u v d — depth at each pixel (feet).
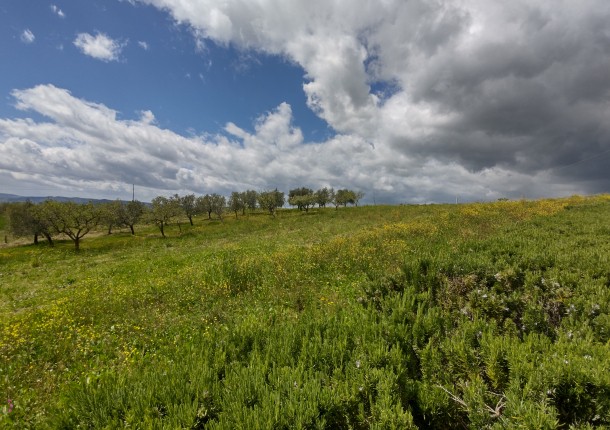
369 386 11.68
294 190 366.84
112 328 26.55
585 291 18.90
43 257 105.70
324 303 27.53
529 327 16.10
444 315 18.20
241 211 327.67
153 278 51.29
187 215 237.04
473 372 12.54
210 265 50.83
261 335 18.02
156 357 20.45
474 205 109.29
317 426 10.19
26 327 29.19
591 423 9.86
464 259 25.34
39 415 15.01
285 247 68.80
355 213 164.45
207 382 12.80
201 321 26.66
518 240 33.99
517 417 9.34
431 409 11.18
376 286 23.94
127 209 226.38
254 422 9.89
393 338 15.62
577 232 40.75
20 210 177.47
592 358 11.24
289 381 12.20
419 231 60.64
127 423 10.68
